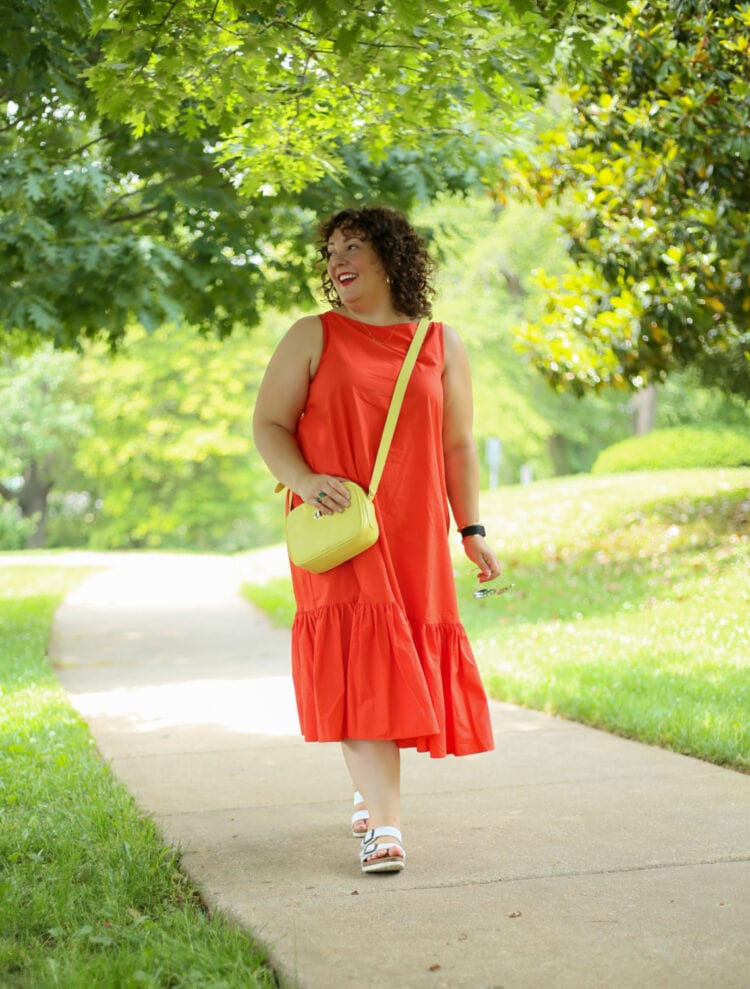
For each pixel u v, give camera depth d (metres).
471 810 4.48
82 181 8.45
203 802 4.81
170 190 9.30
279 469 3.75
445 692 3.77
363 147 6.70
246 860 3.89
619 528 13.99
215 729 6.59
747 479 15.71
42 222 8.49
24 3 6.79
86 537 42.62
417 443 3.77
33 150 8.31
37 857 3.78
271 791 4.99
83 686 8.55
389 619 3.66
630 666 7.37
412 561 3.75
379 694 3.62
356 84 5.41
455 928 3.14
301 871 3.73
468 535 4.01
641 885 3.46
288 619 12.06
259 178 6.79
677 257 8.92
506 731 6.09
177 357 33.84
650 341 10.05
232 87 5.41
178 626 12.45
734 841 3.90
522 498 18.55
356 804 4.15
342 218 3.87
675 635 8.35
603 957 2.91
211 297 10.80
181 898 3.52
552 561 13.12
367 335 3.81
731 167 8.06
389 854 3.62
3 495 40.69
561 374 10.94
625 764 5.21
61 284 9.12
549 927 3.13
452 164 8.82
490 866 3.71
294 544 3.70
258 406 3.84
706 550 12.17
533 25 4.87
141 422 35.28
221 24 5.16
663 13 7.65
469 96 6.00
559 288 10.55
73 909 3.27
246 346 34.03
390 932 3.12
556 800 4.59
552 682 7.04
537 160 8.84
